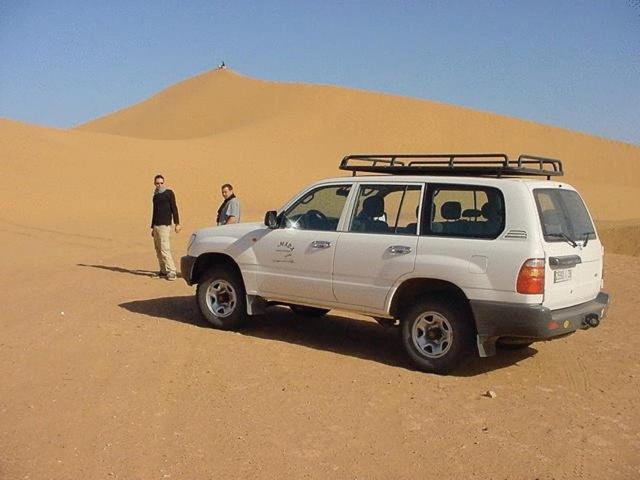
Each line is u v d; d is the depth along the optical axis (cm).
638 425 589
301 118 9425
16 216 2866
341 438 539
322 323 949
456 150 9225
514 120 10231
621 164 9662
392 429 561
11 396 614
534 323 654
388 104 10050
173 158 4938
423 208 731
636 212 5062
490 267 674
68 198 3441
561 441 548
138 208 3403
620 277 1423
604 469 500
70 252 1752
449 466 498
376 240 750
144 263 1537
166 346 786
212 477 468
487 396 650
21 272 1363
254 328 902
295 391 643
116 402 602
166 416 573
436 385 678
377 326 941
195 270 916
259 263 841
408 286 736
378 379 689
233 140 7488
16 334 823
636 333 926
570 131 10381
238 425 558
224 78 12488
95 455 498
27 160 4034
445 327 709
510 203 681
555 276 675
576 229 732
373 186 777
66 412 578
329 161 6875
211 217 3272
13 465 481
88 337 813
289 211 836
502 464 503
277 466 487
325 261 784
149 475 469
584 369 754
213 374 686
